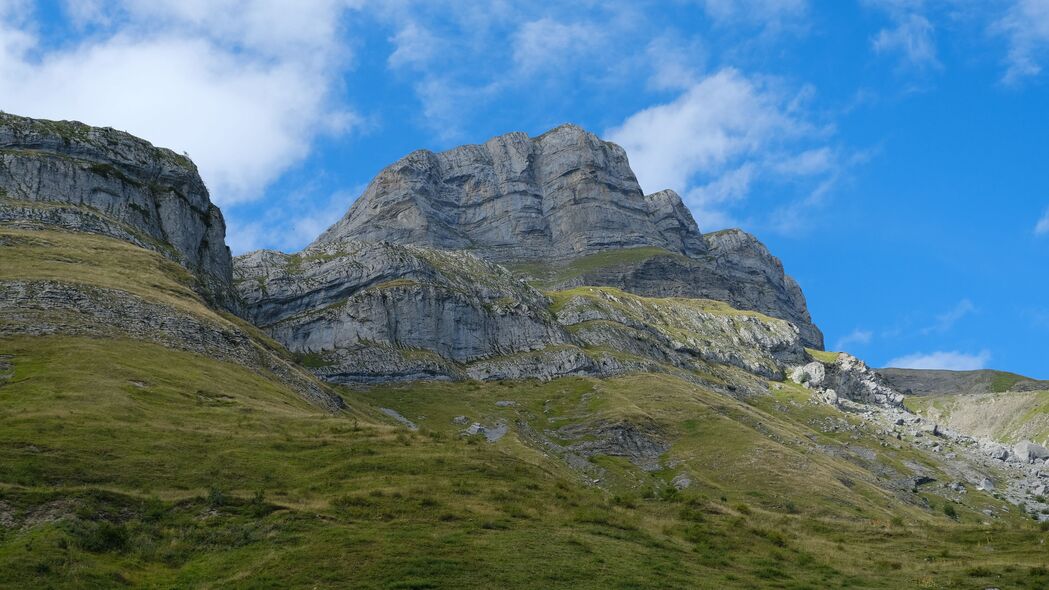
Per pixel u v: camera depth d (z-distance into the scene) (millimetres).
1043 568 61000
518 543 56500
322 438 79562
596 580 50938
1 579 45062
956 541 74375
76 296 110062
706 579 54656
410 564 50688
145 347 103812
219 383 98812
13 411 72875
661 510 77125
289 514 58531
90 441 67375
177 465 66250
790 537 72938
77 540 51000
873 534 77188
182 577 49500
